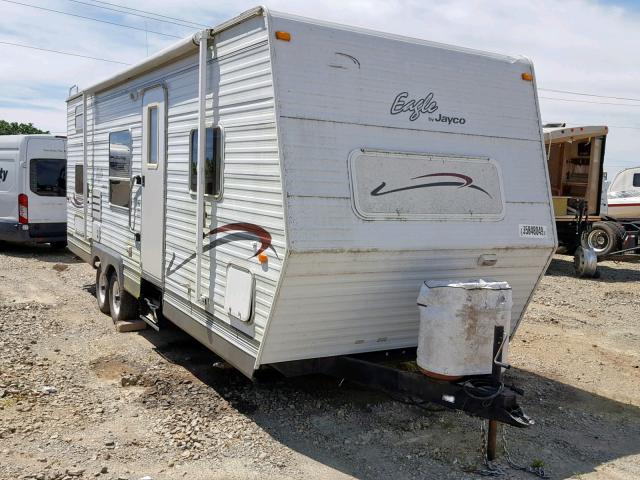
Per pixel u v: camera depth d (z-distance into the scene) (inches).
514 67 194.5
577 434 185.2
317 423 183.6
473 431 181.6
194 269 200.2
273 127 155.1
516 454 169.5
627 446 178.4
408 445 171.8
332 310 168.1
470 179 180.4
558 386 226.2
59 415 182.7
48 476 145.6
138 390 206.7
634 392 222.8
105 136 293.1
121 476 148.3
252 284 165.6
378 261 163.6
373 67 168.7
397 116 171.2
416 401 195.2
